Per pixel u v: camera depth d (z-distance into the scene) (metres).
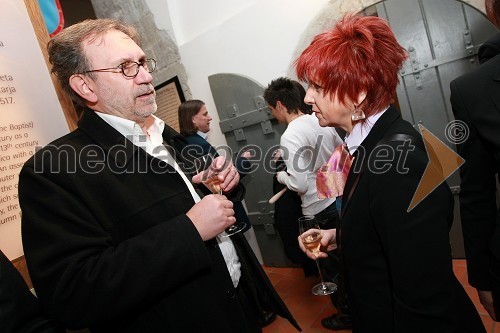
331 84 0.86
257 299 1.22
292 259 2.33
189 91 3.35
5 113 1.07
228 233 1.21
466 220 1.00
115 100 0.99
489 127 0.86
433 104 2.35
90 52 0.95
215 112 3.25
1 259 0.77
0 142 1.04
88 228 0.85
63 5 4.23
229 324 1.00
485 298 1.04
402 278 0.74
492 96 0.86
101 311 0.79
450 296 0.73
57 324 0.82
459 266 2.41
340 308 1.92
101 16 3.88
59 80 1.01
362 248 0.85
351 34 0.85
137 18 3.52
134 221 0.93
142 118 1.06
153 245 0.84
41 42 1.24
